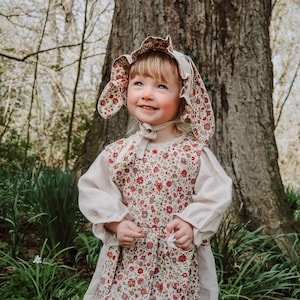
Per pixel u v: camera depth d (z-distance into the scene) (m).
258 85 3.88
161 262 1.89
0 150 9.94
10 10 11.81
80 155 4.92
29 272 2.89
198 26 3.79
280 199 3.79
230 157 3.76
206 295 1.98
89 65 12.70
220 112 3.80
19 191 4.62
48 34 12.17
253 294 2.87
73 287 2.84
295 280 3.12
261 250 3.27
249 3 3.88
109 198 1.92
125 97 2.17
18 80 12.06
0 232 3.89
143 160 1.95
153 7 3.82
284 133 14.81
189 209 1.84
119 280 1.90
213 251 3.12
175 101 1.96
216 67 3.80
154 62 1.92
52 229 3.39
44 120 12.20
